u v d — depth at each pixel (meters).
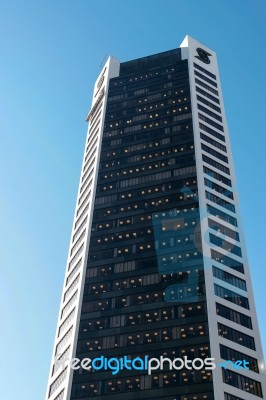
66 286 124.56
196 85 153.00
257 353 96.38
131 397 92.00
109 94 160.50
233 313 101.25
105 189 133.25
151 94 154.75
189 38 169.62
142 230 120.50
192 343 95.56
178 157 133.12
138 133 144.38
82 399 94.50
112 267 115.50
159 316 102.62
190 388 89.38
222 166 132.12
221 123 144.88
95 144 150.25
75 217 139.62
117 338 102.12
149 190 128.38
